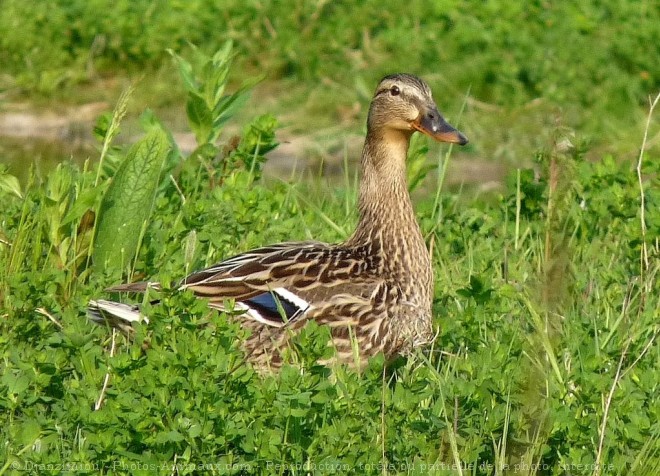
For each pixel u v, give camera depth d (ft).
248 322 33.32
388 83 36.65
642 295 35.91
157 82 74.49
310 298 33.76
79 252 36.78
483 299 33.30
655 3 77.77
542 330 30.94
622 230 40.98
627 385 29.81
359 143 66.18
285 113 70.49
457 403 27.96
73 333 29.60
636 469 27.84
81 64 76.43
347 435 26.99
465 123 67.82
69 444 27.78
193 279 34.01
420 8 78.64
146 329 29.50
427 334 34.40
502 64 71.77
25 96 73.82
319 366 29.04
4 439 27.96
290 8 78.64
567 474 27.50
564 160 32.55
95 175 41.42
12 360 29.43
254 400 27.84
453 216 42.22
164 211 39.99
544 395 29.84
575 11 76.69
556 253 30.14
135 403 27.12
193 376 27.37
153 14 79.71
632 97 69.72
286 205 42.68
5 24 78.33
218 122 44.78
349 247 35.99
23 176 59.93
